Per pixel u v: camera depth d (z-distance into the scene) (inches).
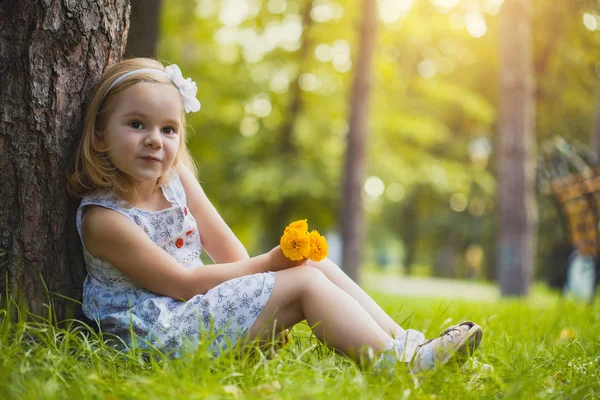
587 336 134.3
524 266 331.3
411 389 79.1
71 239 100.3
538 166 264.5
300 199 511.2
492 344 115.5
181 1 491.2
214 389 73.3
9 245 95.5
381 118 545.0
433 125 580.1
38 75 96.0
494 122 695.1
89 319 99.7
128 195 97.4
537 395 80.5
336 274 101.6
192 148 514.6
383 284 581.9
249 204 510.6
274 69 519.2
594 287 245.8
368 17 364.5
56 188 97.7
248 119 524.4
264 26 518.0
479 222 836.0
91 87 101.0
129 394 71.0
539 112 664.4
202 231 107.9
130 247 93.9
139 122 95.0
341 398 73.6
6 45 95.9
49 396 69.3
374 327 89.4
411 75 586.2
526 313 185.0
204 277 95.2
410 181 557.9
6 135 95.3
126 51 198.5
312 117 522.6
